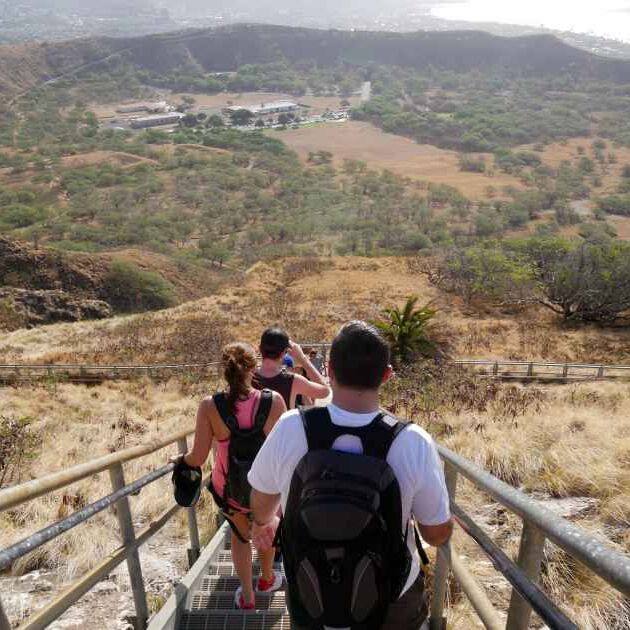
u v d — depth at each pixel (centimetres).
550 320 3030
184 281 6431
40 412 1647
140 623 356
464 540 482
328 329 2820
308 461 185
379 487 177
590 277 2916
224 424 339
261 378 403
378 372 194
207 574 449
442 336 2700
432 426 1035
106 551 518
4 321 4409
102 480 788
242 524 361
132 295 5788
